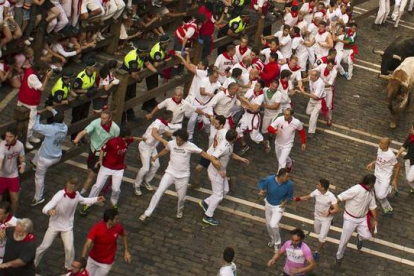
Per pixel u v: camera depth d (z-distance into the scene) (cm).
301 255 2467
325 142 3725
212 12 3909
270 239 2923
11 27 3294
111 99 3425
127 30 4128
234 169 3338
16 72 3478
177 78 3566
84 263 2166
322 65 3762
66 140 3225
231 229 2936
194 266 2695
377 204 3306
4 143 2519
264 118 3488
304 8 4553
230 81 3394
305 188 3297
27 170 2862
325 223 2777
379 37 5300
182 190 2838
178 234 2847
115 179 2780
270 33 4506
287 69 3697
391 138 3903
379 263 2916
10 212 2328
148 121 3519
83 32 3791
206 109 3272
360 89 4391
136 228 2828
